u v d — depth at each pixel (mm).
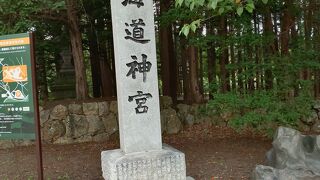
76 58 8812
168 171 4422
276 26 8594
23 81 4234
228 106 6746
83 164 6332
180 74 11555
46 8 6559
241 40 6617
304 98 6684
